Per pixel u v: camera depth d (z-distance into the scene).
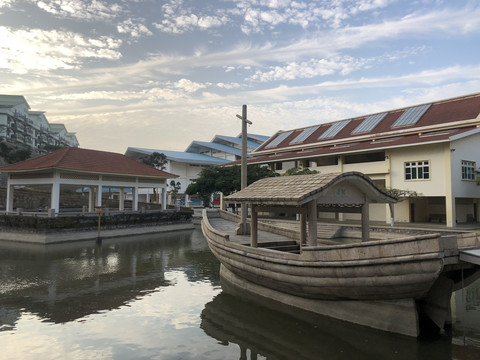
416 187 26.89
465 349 7.50
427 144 25.27
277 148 41.00
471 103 28.64
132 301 11.45
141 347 7.95
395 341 7.97
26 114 81.56
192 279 14.56
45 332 8.74
